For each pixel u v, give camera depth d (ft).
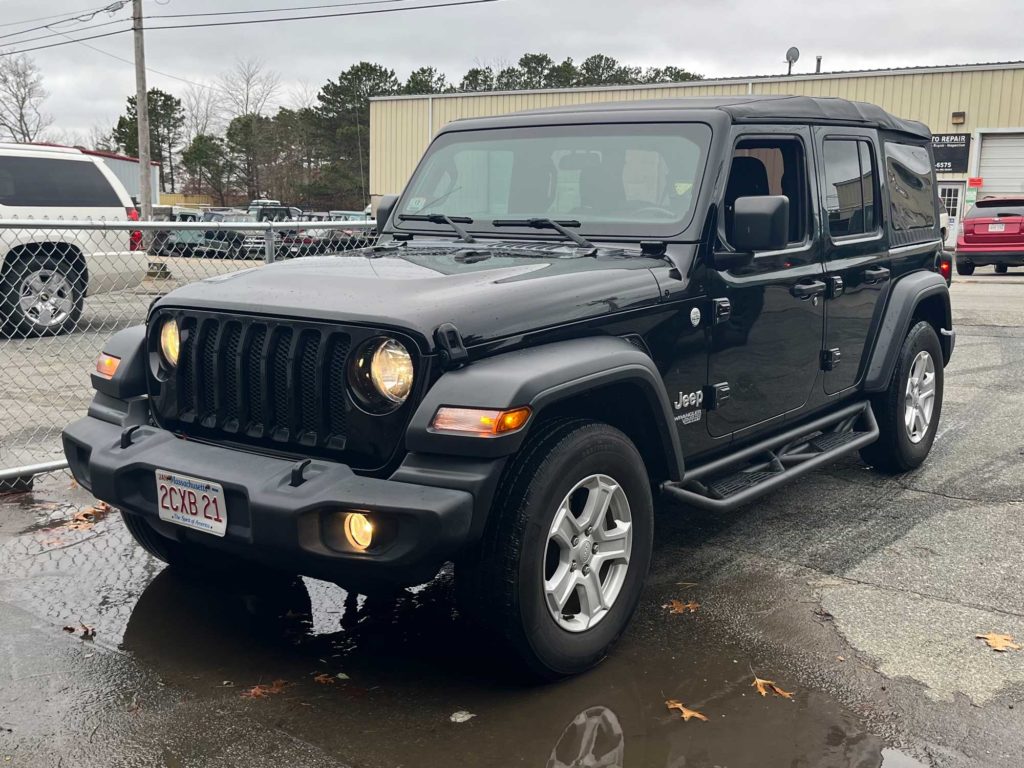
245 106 242.37
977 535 15.26
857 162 16.31
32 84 214.90
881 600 12.78
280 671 10.81
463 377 9.50
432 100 123.34
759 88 103.55
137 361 11.87
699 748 9.29
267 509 9.46
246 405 10.54
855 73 99.55
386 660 11.09
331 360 9.94
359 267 11.56
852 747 9.32
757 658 11.17
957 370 29.14
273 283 11.00
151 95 255.91
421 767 8.95
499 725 9.70
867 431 16.93
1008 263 63.46
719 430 13.07
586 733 9.55
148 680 10.55
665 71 254.27
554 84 255.29
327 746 9.30
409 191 15.06
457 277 10.78
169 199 253.65
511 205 13.88
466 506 9.22
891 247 17.35
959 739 9.48
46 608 12.38
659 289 11.71
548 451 9.98
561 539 10.30
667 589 13.14
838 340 15.74
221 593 12.94
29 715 9.78
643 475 11.21
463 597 9.91
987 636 11.69
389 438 9.64
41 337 23.45
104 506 16.44
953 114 96.84
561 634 10.35
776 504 16.85
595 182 13.25
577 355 10.30
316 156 251.19
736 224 11.83
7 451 19.51
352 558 9.36
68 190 35.60
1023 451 20.16
